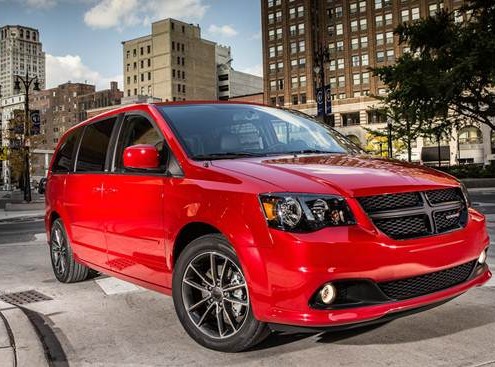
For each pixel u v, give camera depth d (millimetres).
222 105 4469
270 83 80750
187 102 4438
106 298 4895
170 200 3547
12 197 36938
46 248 9102
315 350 3215
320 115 23719
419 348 3172
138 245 3932
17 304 4840
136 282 4152
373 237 2844
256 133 4184
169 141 3822
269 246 2857
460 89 28922
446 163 66500
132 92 109188
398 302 2924
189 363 3135
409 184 3137
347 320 2785
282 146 4145
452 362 2934
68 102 129625
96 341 3662
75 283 5645
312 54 75812
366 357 3064
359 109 71500
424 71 29906
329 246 2766
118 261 4277
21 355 3266
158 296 4887
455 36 30484
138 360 3244
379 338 3371
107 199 4344
